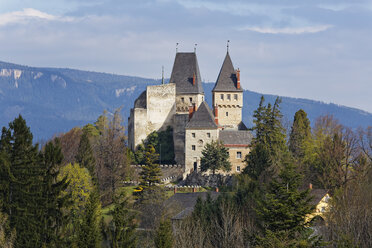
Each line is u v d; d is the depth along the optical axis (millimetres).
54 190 165500
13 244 148000
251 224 154125
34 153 169375
